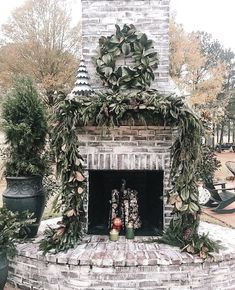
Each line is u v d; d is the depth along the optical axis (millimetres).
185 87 22156
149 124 5398
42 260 4762
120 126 5488
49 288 4758
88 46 5824
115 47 5648
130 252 4828
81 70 5570
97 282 4609
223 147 32031
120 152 5539
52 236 5105
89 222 5902
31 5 23125
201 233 5871
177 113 4879
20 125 5336
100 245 5141
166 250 4914
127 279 4590
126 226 5547
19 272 4965
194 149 4973
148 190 6176
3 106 5523
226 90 29109
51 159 5555
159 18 5750
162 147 5512
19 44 23219
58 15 23531
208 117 6727
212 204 10070
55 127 5074
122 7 5793
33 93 5574
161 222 5848
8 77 22531
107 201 6254
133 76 5539
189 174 4988
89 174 5789
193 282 4684
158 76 5715
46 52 23297
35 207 5445
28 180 5449
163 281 4625
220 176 16203
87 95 5215
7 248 4723
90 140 5555
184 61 22500
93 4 5820
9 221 4699
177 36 21984
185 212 5023
